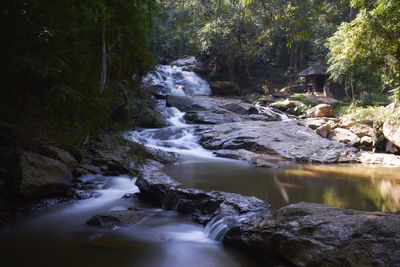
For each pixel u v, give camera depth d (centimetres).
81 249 467
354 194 798
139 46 524
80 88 410
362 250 346
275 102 2659
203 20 827
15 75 383
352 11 3088
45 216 611
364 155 1490
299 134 1706
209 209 614
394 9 925
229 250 473
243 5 741
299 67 3694
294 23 684
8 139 735
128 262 427
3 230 538
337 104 2694
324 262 364
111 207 678
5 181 657
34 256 442
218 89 2909
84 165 924
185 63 3547
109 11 421
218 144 1544
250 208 579
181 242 502
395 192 824
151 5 508
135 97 1956
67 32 389
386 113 1616
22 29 354
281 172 1093
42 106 451
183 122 1988
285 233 423
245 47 848
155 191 712
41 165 702
